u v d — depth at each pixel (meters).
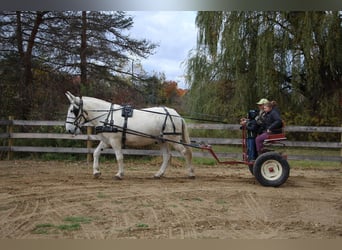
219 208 6.01
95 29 16.56
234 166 11.18
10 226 5.05
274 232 4.91
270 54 16.11
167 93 27.91
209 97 17.53
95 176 8.58
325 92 16.89
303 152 14.88
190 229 4.99
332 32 15.54
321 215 5.71
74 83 16.55
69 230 4.90
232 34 16.73
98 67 17.20
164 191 7.21
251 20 16.69
